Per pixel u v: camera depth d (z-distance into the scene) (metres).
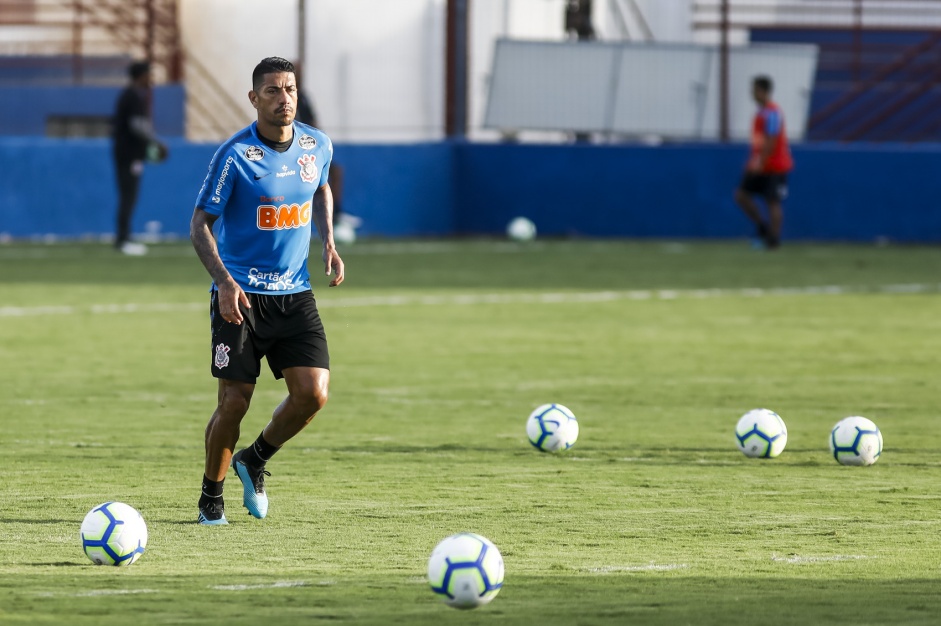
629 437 32.66
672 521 23.89
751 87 105.88
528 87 106.25
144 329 53.31
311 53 113.19
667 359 46.19
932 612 17.86
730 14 126.69
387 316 57.78
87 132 117.25
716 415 35.81
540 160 105.06
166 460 29.61
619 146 103.62
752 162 92.06
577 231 104.62
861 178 100.00
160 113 113.38
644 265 81.81
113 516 20.48
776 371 43.62
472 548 17.67
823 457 30.28
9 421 34.41
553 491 26.52
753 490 26.64
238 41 114.94
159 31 116.50
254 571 20.22
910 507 25.11
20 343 49.19
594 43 105.69
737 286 70.56
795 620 17.42
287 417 23.69
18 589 19.05
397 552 21.53
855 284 71.81
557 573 20.11
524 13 122.31
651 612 17.84
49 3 122.38
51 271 74.94
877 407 37.09
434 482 27.38
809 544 22.14
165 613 17.78
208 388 40.03
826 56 117.56
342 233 95.31
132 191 85.38
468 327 54.47
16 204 93.75
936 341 50.88
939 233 98.88
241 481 25.94
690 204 103.00
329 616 17.61
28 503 25.17
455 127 108.56
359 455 30.31
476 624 17.23
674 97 105.56
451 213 106.44
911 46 115.00
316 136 23.92
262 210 23.38
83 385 40.34
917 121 115.44
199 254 22.95
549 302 63.16
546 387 40.41
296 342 23.73
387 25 113.25
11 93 117.31
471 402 37.81
